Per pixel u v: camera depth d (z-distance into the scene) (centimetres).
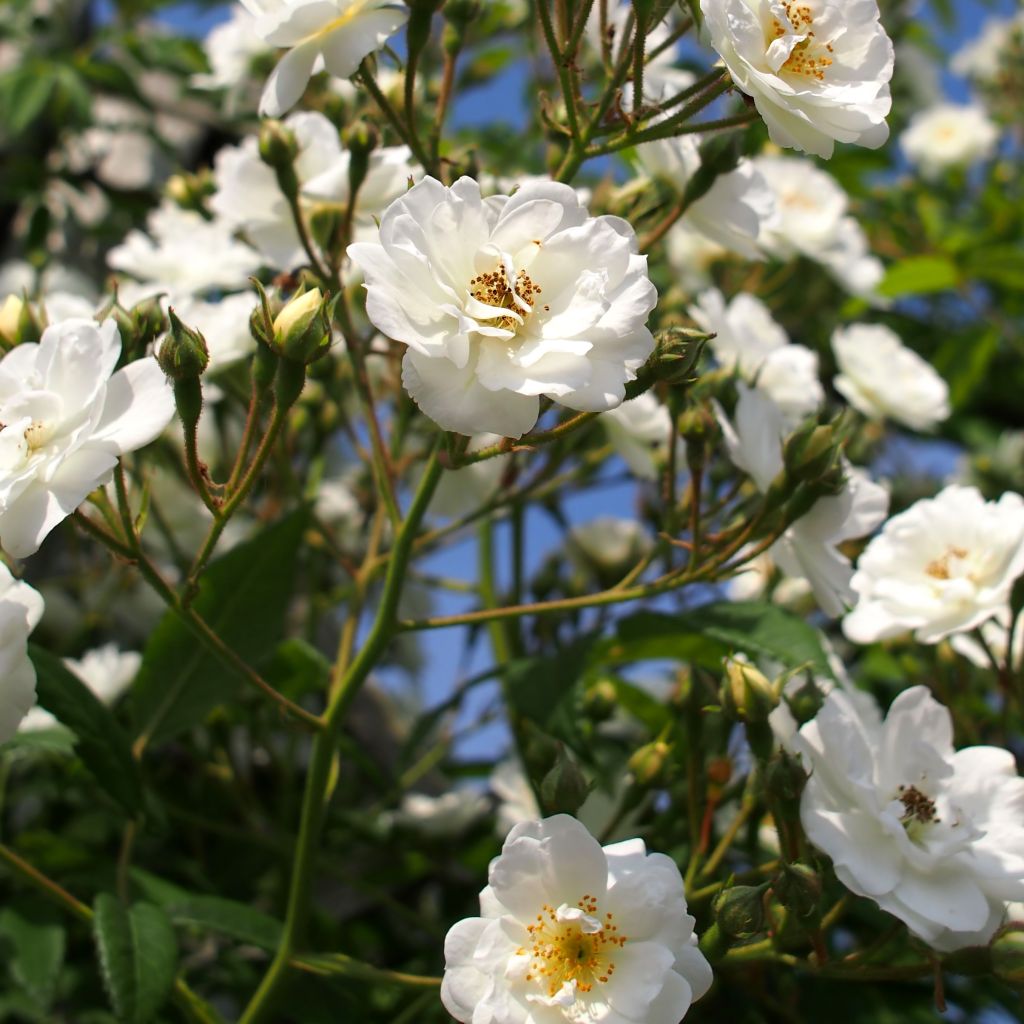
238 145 73
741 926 29
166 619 38
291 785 45
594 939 28
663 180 38
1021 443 65
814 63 31
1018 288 63
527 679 39
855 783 31
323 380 40
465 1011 28
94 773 36
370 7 32
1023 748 46
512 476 40
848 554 44
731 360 41
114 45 67
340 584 56
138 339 33
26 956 40
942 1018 41
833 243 52
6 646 29
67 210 64
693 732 35
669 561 38
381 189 38
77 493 29
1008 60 89
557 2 33
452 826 48
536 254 28
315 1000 38
